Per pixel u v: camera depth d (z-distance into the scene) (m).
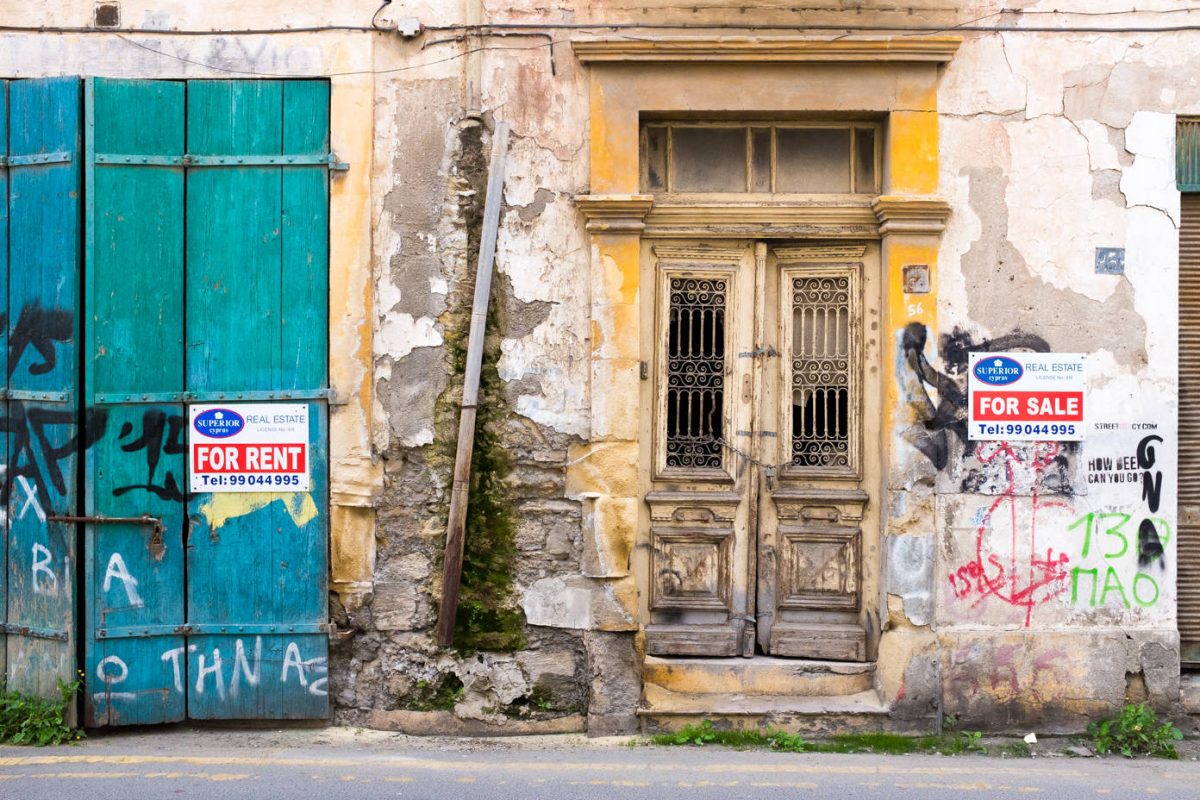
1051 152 6.35
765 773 5.63
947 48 6.23
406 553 6.37
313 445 6.32
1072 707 6.30
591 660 6.32
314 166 6.33
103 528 6.20
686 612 6.61
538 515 6.39
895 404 6.33
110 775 5.53
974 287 6.35
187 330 6.31
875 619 6.49
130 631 6.22
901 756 6.04
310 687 6.34
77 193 6.18
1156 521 6.38
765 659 6.55
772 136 6.58
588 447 6.36
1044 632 6.33
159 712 6.27
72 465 6.15
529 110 6.38
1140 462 6.38
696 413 6.64
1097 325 6.36
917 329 6.32
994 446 6.36
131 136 6.25
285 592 6.34
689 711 6.27
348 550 6.34
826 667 6.46
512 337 6.38
